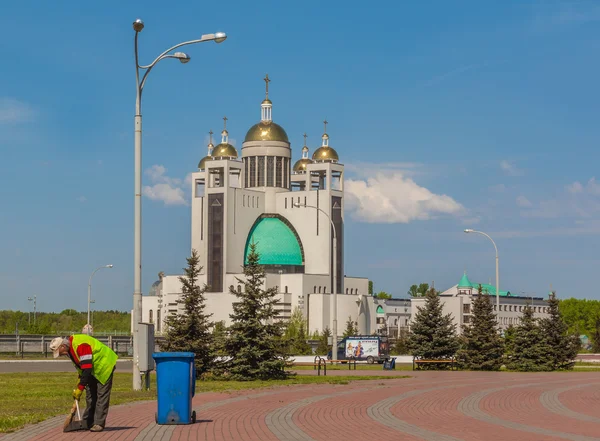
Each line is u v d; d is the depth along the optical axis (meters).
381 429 22.64
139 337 36.72
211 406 29.34
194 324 50.75
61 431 21.64
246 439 20.23
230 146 171.00
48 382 44.78
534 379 50.25
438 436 21.25
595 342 127.75
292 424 23.66
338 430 22.31
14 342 105.12
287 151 170.50
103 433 21.25
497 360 67.75
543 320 71.12
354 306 161.50
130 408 28.33
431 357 68.00
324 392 37.03
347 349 90.31
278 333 49.97
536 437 21.20
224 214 159.25
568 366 70.50
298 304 157.12
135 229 38.47
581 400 33.34
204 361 50.31
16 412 26.47
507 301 186.00
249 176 169.25
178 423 23.23
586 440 20.69
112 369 21.77
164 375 23.33
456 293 191.75
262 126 170.38
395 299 189.50
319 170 165.62
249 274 50.09
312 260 164.62
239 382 45.94
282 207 167.88
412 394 35.94
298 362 86.62
